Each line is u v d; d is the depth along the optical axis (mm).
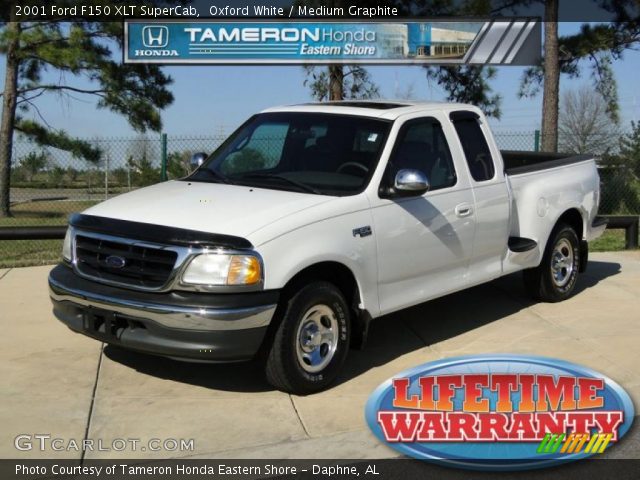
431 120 6645
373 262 5863
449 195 6527
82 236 5582
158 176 15898
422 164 6422
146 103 22047
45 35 20844
